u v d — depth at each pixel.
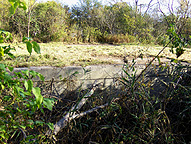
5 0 8.91
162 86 4.15
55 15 10.78
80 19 18.52
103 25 15.11
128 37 11.25
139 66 4.02
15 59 3.83
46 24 10.12
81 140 2.87
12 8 1.26
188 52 6.62
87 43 10.09
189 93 3.65
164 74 4.11
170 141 2.95
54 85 3.54
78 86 3.71
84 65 3.85
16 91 1.53
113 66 3.88
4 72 1.51
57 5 11.89
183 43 2.80
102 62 4.21
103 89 3.85
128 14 13.58
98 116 3.24
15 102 2.20
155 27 9.12
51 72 3.48
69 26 11.96
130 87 3.29
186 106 3.44
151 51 6.32
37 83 3.39
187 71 4.20
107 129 3.23
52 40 9.82
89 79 3.76
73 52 5.49
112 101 3.54
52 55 4.68
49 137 2.57
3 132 1.73
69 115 2.96
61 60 4.16
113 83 3.90
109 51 5.97
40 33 9.81
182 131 3.42
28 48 1.36
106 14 15.31
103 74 3.83
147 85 3.78
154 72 4.05
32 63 3.73
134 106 3.33
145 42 9.05
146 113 3.22
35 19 9.69
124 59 4.61
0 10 8.75
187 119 3.49
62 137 2.87
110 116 3.35
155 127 3.04
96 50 6.11
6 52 1.58
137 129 3.24
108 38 11.32
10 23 9.33
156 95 4.11
